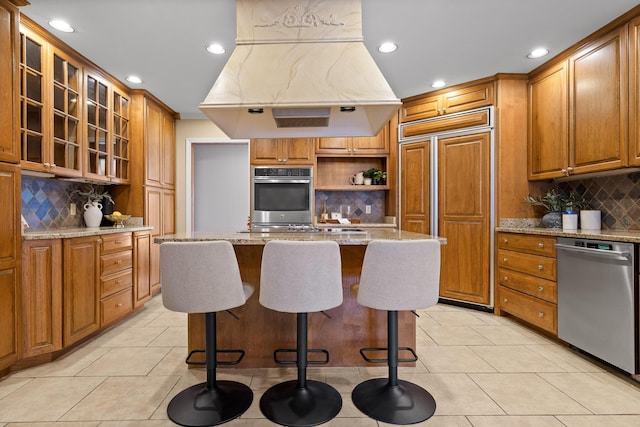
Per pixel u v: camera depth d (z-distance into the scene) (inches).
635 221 101.2
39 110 99.0
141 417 66.2
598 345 85.4
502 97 127.0
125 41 102.7
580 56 104.2
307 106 81.8
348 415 67.2
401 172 154.9
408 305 65.3
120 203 146.9
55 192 120.1
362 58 84.0
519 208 128.0
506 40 101.9
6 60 80.5
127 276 121.8
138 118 145.7
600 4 84.1
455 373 83.8
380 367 87.6
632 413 67.4
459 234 137.2
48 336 88.4
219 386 75.0
